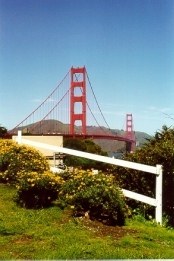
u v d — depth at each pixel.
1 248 7.74
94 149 50.75
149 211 11.30
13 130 51.91
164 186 11.53
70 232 8.75
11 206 10.52
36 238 8.33
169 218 11.20
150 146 12.60
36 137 20.94
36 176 10.73
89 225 9.41
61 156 21.42
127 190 11.31
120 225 9.85
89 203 9.91
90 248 7.71
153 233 9.41
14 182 12.52
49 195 10.66
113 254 7.51
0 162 13.09
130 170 12.06
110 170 12.55
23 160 13.04
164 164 11.62
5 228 8.75
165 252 7.97
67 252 7.47
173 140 12.38
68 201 10.10
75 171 11.53
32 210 10.27
